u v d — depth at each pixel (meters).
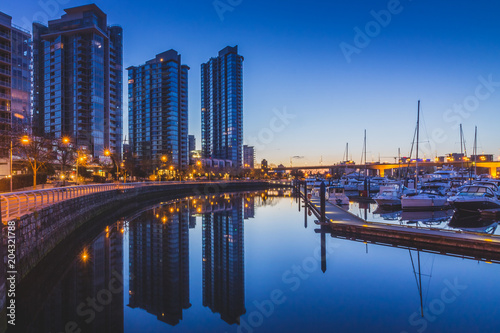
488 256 15.54
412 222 27.70
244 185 114.06
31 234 13.84
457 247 16.50
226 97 161.00
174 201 56.38
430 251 16.97
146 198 58.81
